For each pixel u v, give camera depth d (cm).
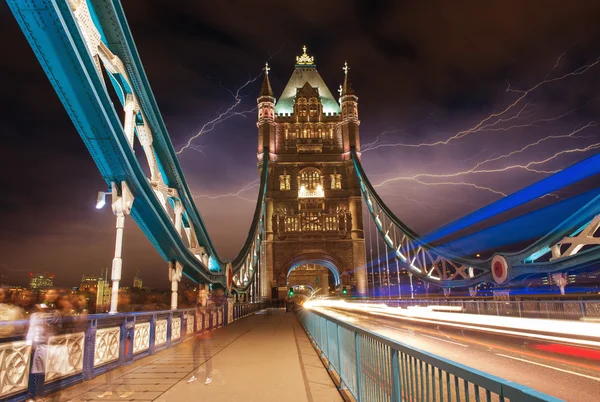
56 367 735
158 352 1305
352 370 708
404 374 435
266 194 9781
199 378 888
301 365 1069
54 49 885
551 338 1497
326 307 5950
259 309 6619
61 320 727
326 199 9812
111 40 1282
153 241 1708
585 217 2988
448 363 310
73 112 1034
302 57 12025
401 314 3406
